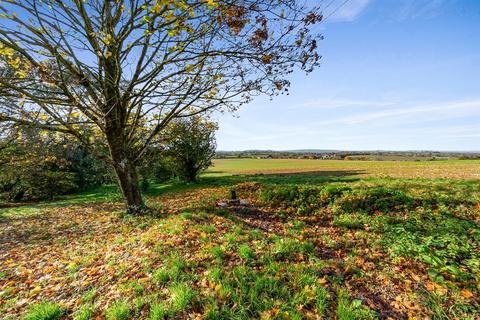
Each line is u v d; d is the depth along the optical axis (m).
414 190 10.10
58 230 10.60
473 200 8.15
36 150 18.31
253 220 8.73
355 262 5.04
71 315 3.97
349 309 3.50
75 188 31.38
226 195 14.11
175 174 26.92
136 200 11.23
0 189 25.66
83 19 7.43
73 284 5.01
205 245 5.85
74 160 30.64
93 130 11.16
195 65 8.00
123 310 3.73
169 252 5.56
